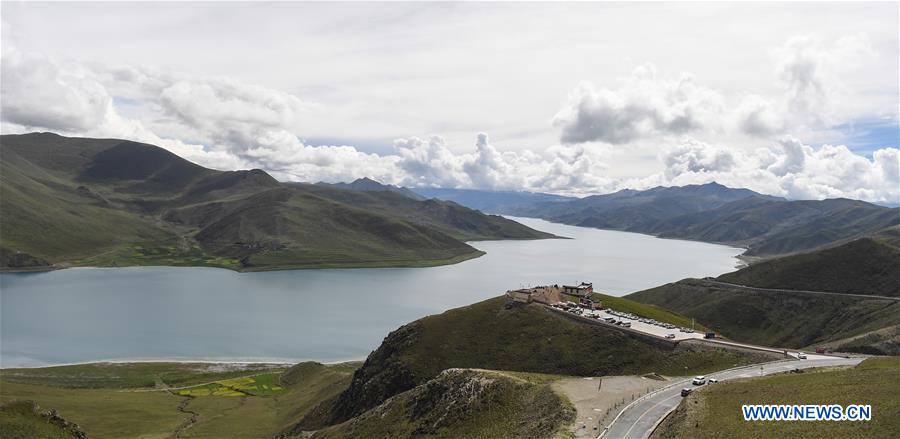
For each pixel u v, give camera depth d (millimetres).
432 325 144250
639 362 114125
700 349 113312
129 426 134250
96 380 188375
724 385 78625
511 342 132250
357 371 144125
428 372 125312
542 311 145250
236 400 168375
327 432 110688
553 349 125500
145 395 170000
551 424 69688
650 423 68000
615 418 69750
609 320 136375
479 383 91438
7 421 81250
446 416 86250
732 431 56031
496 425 77562
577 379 92938
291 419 144000
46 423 88938
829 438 50281
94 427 130750
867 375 71188
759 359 105250
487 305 153250
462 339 136625
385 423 97062
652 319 147000
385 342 148000
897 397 57406
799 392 66500
